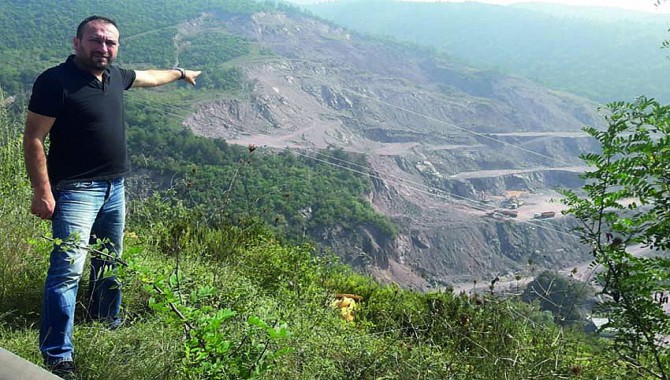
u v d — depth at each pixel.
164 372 3.01
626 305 3.07
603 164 3.28
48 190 3.56
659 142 3.06
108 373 3.11
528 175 186.38
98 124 3.70
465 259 135.38
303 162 134.25
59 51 171.25
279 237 6.63
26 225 4.81
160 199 6.54
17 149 5.67
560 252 141.50
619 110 3.29
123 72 4.07
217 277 4.58
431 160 189.50
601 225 3.21
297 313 4.41
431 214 149.38
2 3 193.25
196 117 163.50
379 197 146.75
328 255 6.98
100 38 3.64
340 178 135.12
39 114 3.54
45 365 3.23
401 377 3.54
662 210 3.05
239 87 199.38
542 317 3.88
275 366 3.14
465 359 3.74
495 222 148.50
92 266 3.97
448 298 5.29
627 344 3.16
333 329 4.41
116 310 3.97
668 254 3.17
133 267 2.75
